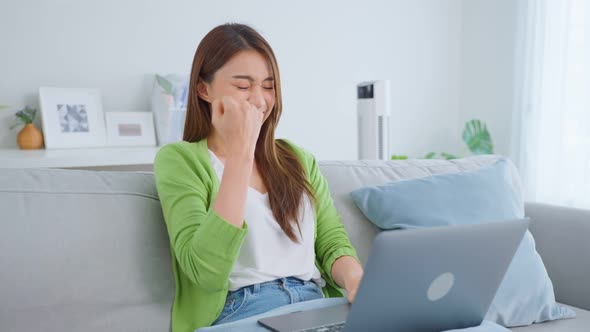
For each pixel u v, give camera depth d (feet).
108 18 9.57
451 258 3.03
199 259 3.71
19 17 8.95
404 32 12.49
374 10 12.09
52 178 4.07
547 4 10.71
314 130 11.66
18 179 3.94
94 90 9.40
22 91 9.06
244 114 3.82
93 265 3.87
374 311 3.00
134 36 9.80
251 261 4.17
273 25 11.05
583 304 5.17
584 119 10.29
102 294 3.88
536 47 10.89
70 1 9.27
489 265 3.26
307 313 3.61
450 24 13.03
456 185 5.15
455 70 13.17
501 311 4.54
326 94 11.71
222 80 4.27
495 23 12.24
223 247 3.69
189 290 4.20
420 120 12.89
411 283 2.98
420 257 2.89
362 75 12.07
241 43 4.26
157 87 9.71
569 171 10.59
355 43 11.93
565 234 5.40
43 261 3.71
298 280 4.39
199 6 10.31
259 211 4.26
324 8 11.53
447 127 13.20
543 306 4.70
